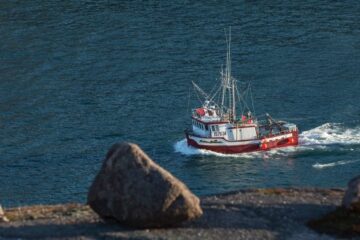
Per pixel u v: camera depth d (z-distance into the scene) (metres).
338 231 136.88
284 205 149.25
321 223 139.88
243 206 148.75
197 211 134.12
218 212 144.75
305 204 150.00
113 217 137.12
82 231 136.12
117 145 137.00
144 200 133.50
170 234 133.12
